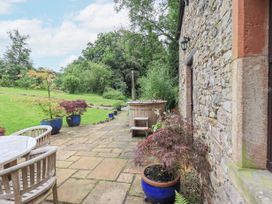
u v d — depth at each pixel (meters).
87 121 8.20
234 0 1.24
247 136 1.17
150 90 7.52
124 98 19.41
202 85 2.48
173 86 8.10
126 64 23.00
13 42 27.58
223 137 1.60
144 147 2.25
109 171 3.12
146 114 5.40
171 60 9.09
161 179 2.21
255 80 1.15
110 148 4.39
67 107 6.73
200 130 2.60
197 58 2.80
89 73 22.42
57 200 2.16
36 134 3.10
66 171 3.14
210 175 2.03
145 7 10.16
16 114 8.50
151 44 10.81
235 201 1.26
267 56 1.14
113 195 2.42
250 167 1.17
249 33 1.15
